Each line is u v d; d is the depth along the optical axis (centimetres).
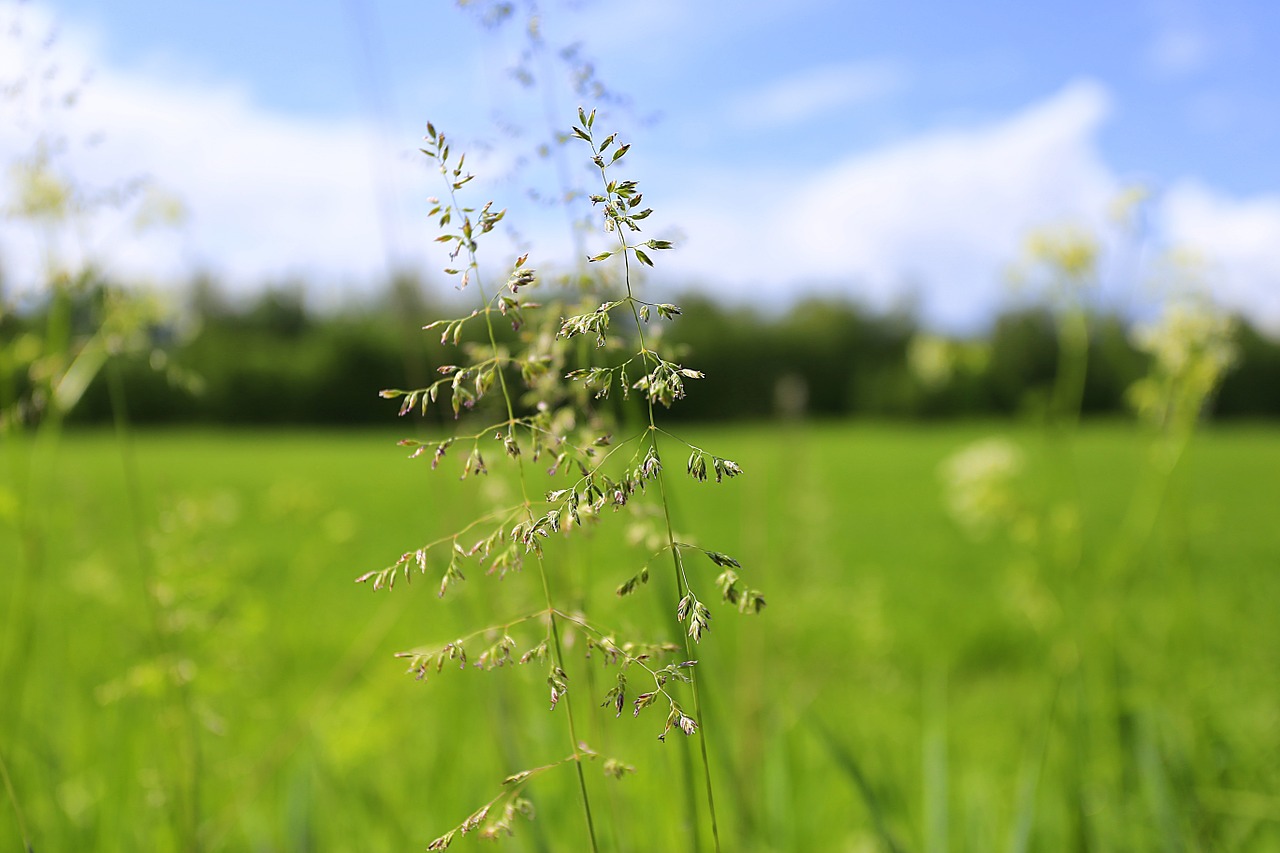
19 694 219
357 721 315
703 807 184
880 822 184
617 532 185
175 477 2198
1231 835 253
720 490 1318
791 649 448
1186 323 279
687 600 84
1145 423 304
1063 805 238
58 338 204
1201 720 283
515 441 85
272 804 275
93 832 228
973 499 336
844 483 2330
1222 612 622
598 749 152
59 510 321
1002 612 822
